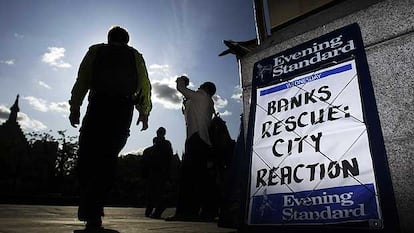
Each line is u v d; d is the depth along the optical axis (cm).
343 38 207
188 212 441
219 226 316
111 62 272
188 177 448
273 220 196
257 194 211
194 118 452
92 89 271
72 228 248
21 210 551
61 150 5012
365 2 205
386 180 163
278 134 216
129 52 288
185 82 484
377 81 191
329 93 202
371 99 182
